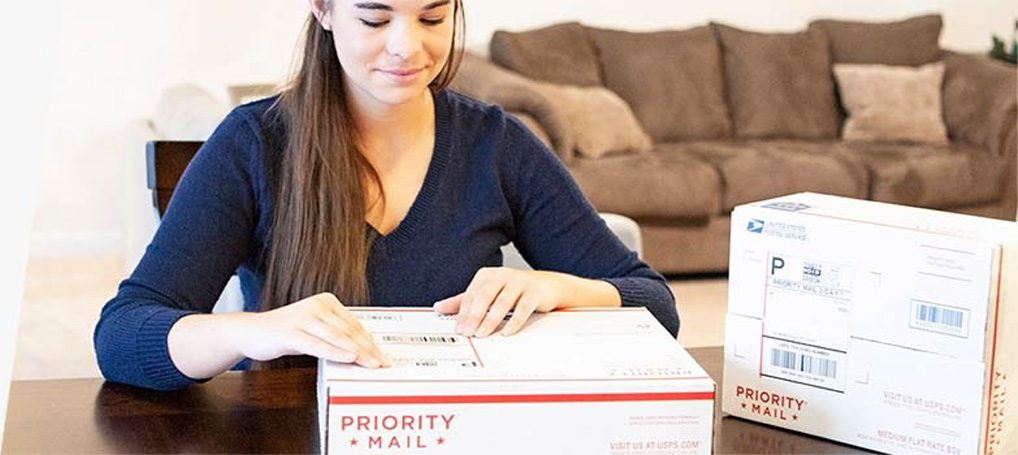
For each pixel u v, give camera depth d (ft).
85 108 16.70
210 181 5.07
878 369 3.68
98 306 14.57
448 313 4.12
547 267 5.67
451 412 3.28
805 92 17.97
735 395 3.99
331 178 5.02
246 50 17.20
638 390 3.35
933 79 18.04
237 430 3.89
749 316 3.92
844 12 19.81
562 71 16.51
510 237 5.62
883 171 16.28
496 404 3.30
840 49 18.49
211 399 4.18
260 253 5.23
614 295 4.92
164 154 6.07
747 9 19.29
